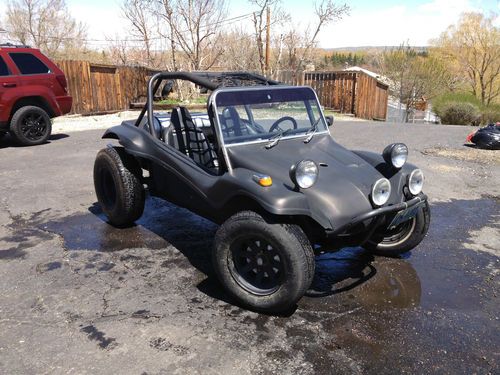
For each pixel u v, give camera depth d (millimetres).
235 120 3924
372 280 3959
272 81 4629
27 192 6441
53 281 3844
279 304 3248
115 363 2812
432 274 4094
